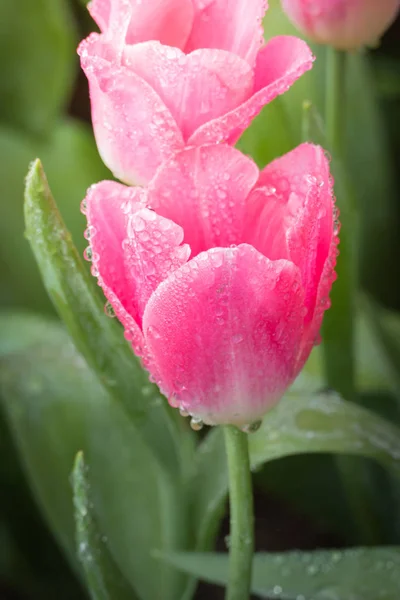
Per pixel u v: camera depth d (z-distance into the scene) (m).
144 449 0.67
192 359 0.45
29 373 0.69
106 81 0.44
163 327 0.45
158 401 0.56
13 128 0.91
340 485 0.78
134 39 0.45
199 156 0.44
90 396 0.68
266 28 0.74
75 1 1.05
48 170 0.88
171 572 0.62
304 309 0.45
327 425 0.56
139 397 0.56
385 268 0.85
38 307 0.86
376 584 0.55
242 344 0.45
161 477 0.60
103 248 0.45
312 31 0.60
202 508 0.59
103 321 0.54
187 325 0.45
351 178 0.83
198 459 0.59
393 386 0.73
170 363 0.45
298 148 0.45
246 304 0.44
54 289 0.54
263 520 0.85
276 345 0.45
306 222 0.44
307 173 0.45
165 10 0.45
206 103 0.44
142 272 0.44
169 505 0.59
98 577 0.51
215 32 0.45
